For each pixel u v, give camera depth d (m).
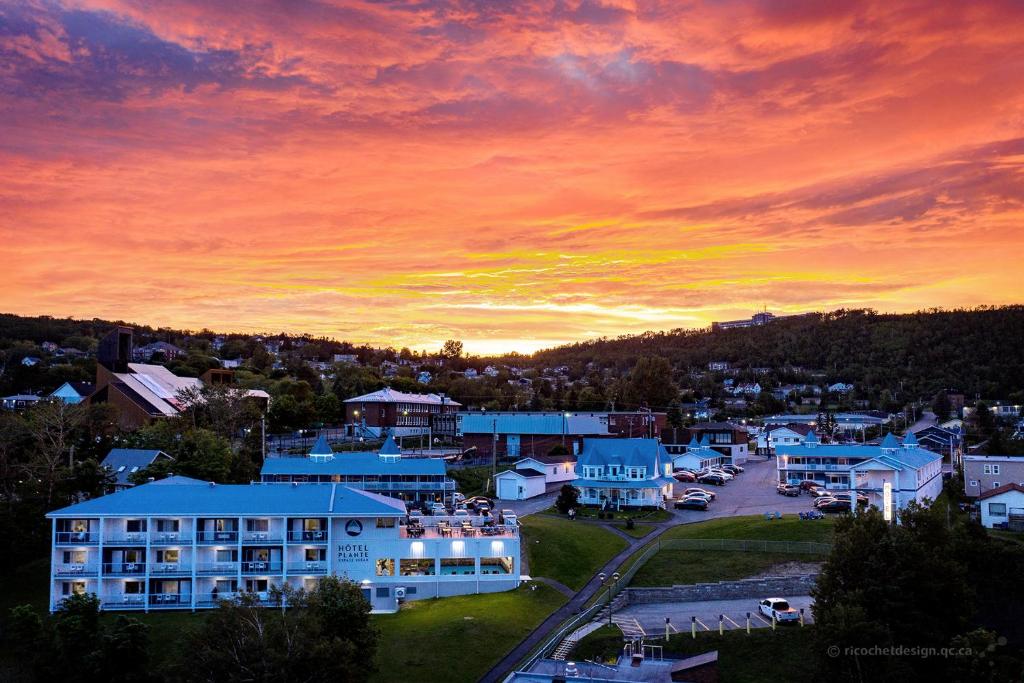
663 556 101.94
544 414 181.12
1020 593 85.50
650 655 77.75
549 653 78.69
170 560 91.75
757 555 98.94
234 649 65.88
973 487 130.62
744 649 77.44
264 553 92.94
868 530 80.88
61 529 91.44
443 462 137.25
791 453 144.25
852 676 71.00
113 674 75.12
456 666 77.50
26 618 79.88
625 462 129.25
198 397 180.75
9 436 123.88
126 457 134.00
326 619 72.19
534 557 102.19
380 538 94.69
